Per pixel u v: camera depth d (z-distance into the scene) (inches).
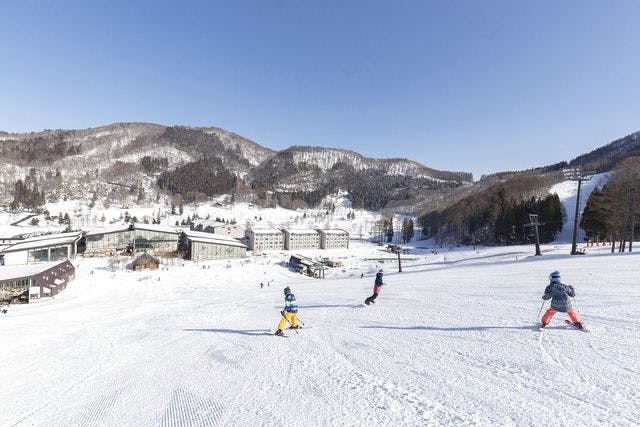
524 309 480.4
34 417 275.7
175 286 2229.3
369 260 3828.7
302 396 263.4
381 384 271.0
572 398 222.4
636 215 1972.2
